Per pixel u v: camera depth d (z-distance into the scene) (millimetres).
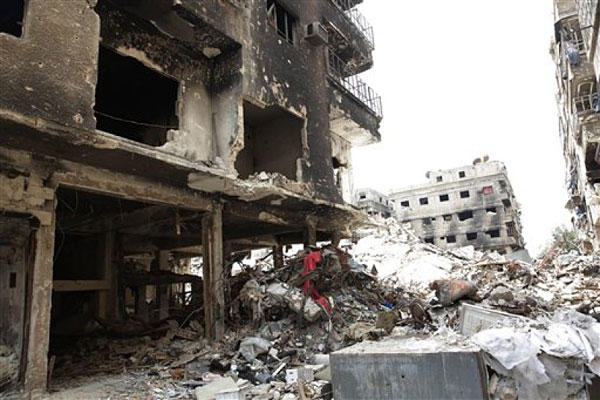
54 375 8586
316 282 11781
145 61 9891
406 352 5309
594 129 19078
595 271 17766
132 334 11930
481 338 5422
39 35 6820
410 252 22516
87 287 12711
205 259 10836
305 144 13461
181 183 10070
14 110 6281
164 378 8117
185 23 10102
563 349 5195
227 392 6418
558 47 23750
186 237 16297
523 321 6477
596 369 5184
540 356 5234
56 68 6945
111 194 8805
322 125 14445
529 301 10188
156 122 12930
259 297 11195
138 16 9664
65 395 7020
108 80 12367
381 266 21625
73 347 11281
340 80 16859
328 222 15844
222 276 10977
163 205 11047
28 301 6996
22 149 7254
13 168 7094
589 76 19469
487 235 46875
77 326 12641
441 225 48906
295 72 13430
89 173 8289
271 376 7859
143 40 9883
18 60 6473
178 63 10781
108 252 13438
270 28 12688
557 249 24875
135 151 7961
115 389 7402
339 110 15633
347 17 17797
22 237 7152
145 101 13258
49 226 7488
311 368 7617
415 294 15898
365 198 46875
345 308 11945
